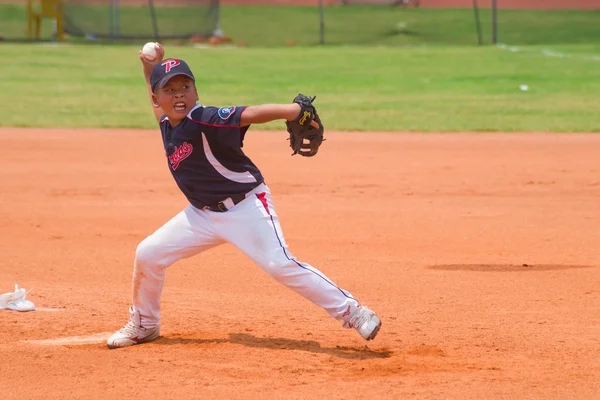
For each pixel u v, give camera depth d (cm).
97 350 1898
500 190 4262
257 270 2789
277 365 1764
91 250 3091
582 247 3098
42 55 11688
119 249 3108
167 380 1664
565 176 4594
